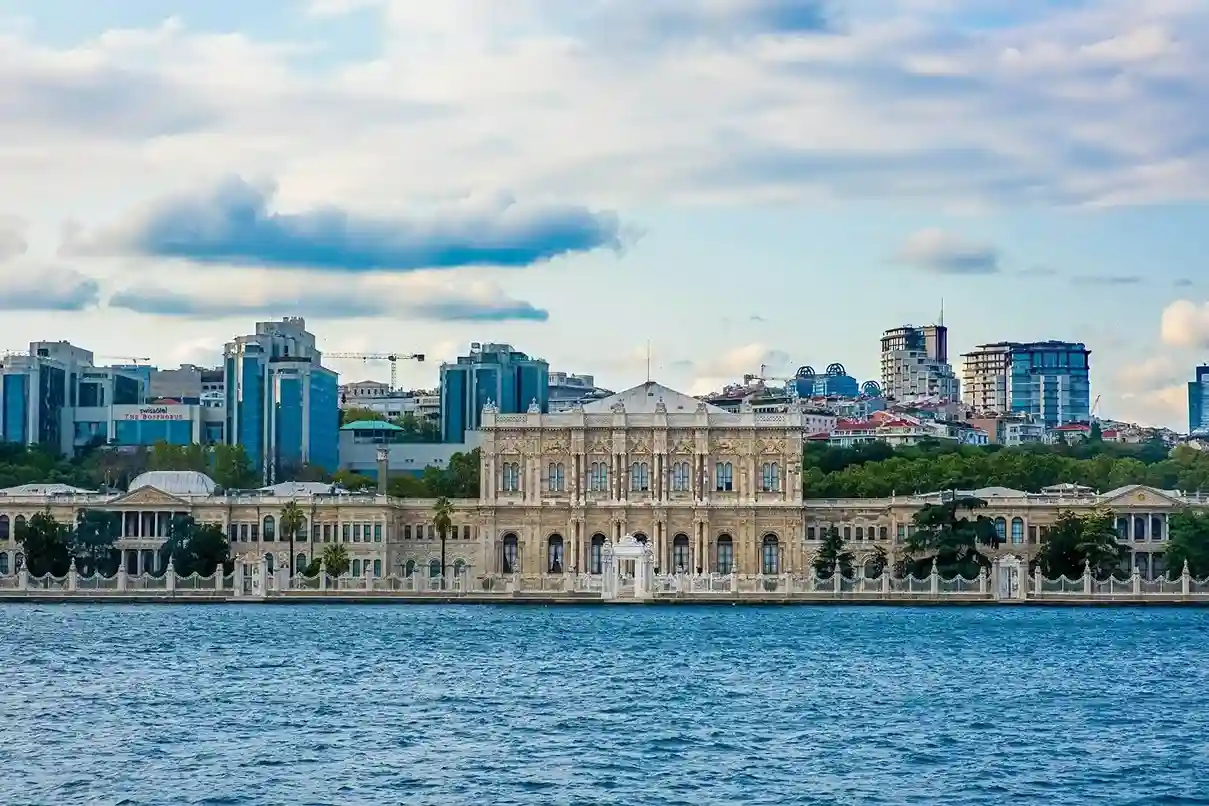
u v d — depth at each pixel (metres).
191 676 190.75
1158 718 159.50
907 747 143.88
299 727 152.88
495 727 153.38
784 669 199.62
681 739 147.38
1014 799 124.88
